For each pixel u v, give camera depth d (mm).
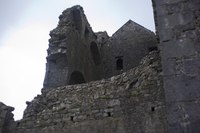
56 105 11148
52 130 10641
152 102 9602
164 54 6355
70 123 10516
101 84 10891
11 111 11820
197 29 6352
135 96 9984
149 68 10242
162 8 6840
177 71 6109
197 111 5652
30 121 11141
